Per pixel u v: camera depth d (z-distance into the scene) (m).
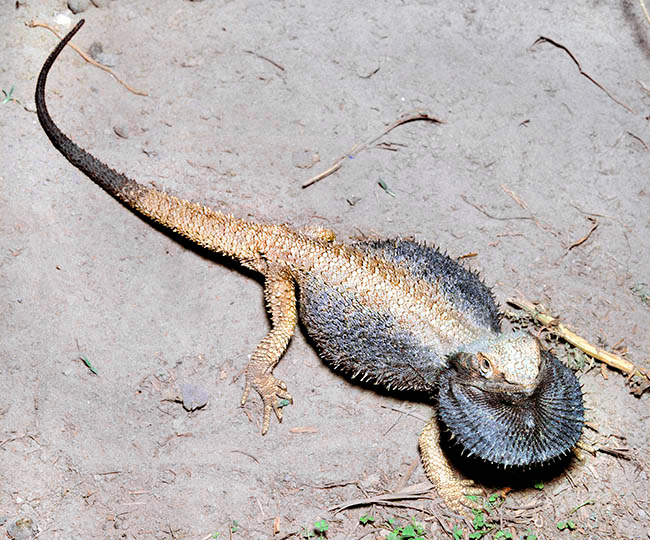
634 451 1.81
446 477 1.78
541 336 1.85
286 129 1.91
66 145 1.85
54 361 1.81
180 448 1.80
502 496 1.79
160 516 1.78
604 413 1.82
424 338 1.76
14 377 1.81
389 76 1.94
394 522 1.78
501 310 1.86
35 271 1.83
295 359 1.84
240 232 1.82
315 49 1.94
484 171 1.91
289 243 1.80
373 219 1.89
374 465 1.80
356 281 1.77
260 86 1.92
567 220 1.89
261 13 1.96
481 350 1.72
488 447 1.72
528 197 1.90
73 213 1.86
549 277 1.87
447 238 1.88
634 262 1.88
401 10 1.96
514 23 1.97
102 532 1.77
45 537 1.77
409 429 1.82
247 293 1.86
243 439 1.81
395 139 1.91
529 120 1.93
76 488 1.78
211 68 1.93
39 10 1.93
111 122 1.90
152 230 1.86
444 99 1.93
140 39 1.93
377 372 1.78
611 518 1.79
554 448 1.72
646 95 1.95
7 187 1.85
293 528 1.78
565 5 1.97
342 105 1.92
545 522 1.78
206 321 1.84
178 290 1.85
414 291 1.77
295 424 1.81
